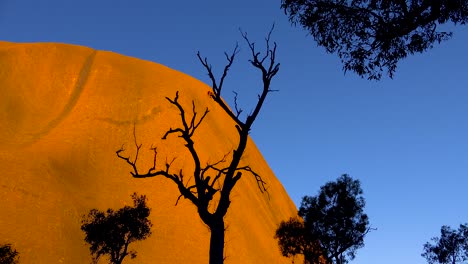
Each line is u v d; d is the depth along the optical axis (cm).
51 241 6016
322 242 4384
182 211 7712
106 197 7500
